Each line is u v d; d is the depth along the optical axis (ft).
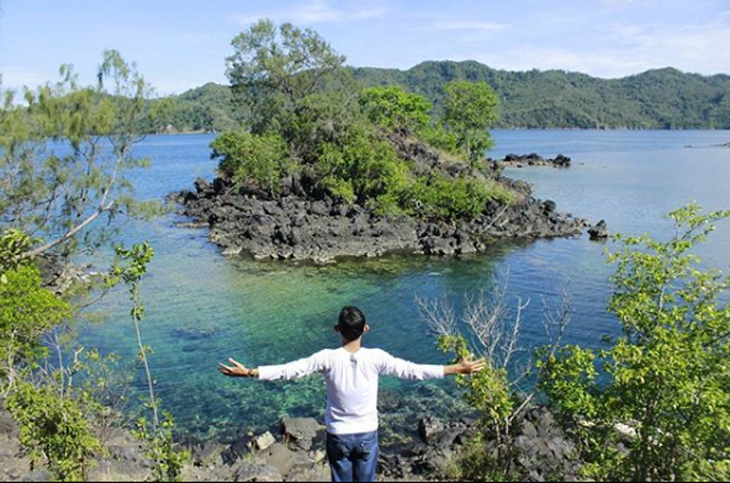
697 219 35.63
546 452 42.55
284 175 203.10
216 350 80.59
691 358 31.32
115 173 66.49
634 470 29.73
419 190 177.27
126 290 106.73
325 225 155.12
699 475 26.76
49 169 62.69
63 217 65.16
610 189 262.26
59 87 63.21
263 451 50.78
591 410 32.19
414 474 44.60
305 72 247.09
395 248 147.84
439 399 66.23
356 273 124.16
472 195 173.78
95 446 35.63
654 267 34.58
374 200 178.09
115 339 82.99
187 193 220.64
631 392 31.91
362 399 19.06
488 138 279.90
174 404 64.54
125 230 162.30
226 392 67.77
